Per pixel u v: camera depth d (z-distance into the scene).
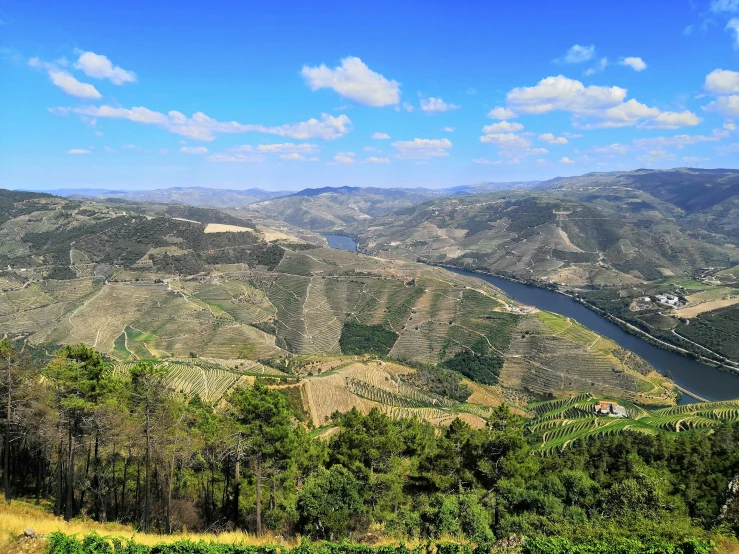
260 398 41.81
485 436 50.50
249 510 47.91
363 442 48.38
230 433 43.25
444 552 26.59
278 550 26.16
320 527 36.81
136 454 51.25
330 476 39.03
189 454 45.91
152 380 42.88
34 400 42.72
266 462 42.47
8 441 42.06
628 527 31.73
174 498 53.09
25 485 52.91
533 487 44.25
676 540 28.17
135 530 40.75
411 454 59.69
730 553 26.39
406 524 36.78
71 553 24.39
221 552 25.91
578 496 43.47
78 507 49.66
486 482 48.00
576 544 26.62
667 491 48.72
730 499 40.62
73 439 43.25
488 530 34.25
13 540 24.95
